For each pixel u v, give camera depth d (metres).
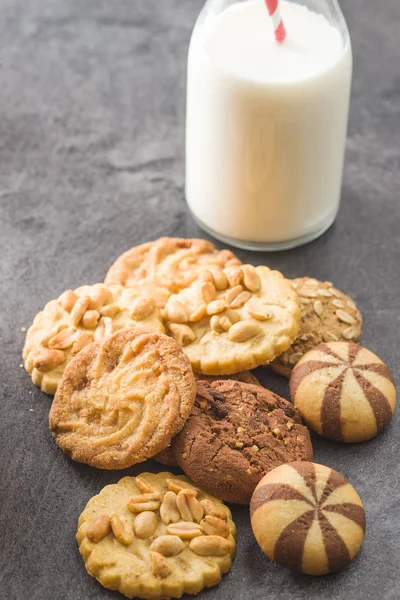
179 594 0.53
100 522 0.54
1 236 0.69
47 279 0.67
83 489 0.57
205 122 0.65
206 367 0.60
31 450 0.59
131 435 0.57
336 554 0.53
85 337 0.61
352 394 0.58
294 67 0.63
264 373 0.62
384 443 0.59
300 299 0.63
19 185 0.72
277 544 0.53
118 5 0.83
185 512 0.55
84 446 0.57
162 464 0.58
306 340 0.62
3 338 0.64
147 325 0.61
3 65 0.79
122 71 0.79
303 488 0.54
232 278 0.63
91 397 0.58
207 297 0.62
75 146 0.74
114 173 0.73
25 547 0.55
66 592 0.54
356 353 0.60
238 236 0.68
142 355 0.59
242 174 0.65
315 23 0.64
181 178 0.73
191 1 0.84
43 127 0.75
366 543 0.56
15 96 0.77
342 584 0.54
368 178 0.73
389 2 0.83
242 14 0.64
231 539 0.55
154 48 0.81
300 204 0.66
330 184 0.67
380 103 0.77
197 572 0.54
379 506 0.57
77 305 0.62
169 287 0.63
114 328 0.61
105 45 0.81
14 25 0.82
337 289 0.66
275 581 0.54
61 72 0.79
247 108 0.63
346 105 0.65
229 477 0.56
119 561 0.54
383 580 0.54
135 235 0.69
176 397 0.57
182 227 0.70
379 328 0.65
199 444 0.56
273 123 0.63
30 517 0.56
